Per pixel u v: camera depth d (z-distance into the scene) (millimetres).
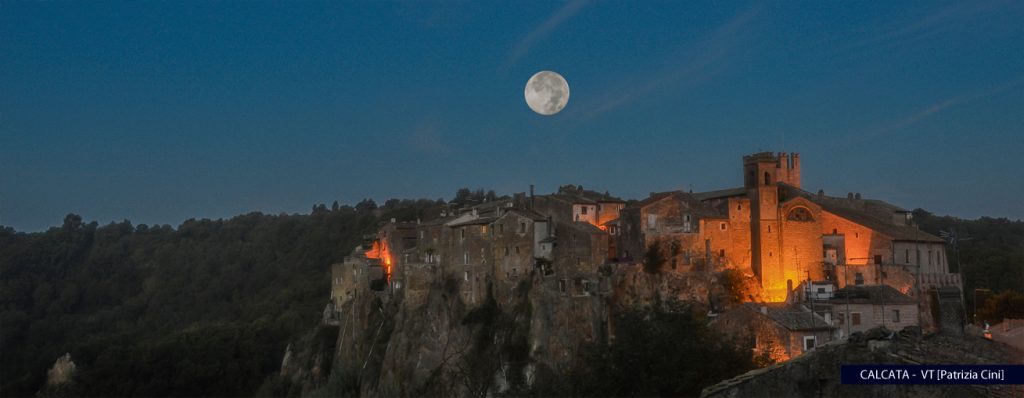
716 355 88875
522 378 149000
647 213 156875
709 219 159125
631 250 158625
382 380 178875
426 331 176375
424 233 188750
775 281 158625
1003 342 53625
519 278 163375
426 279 183125
